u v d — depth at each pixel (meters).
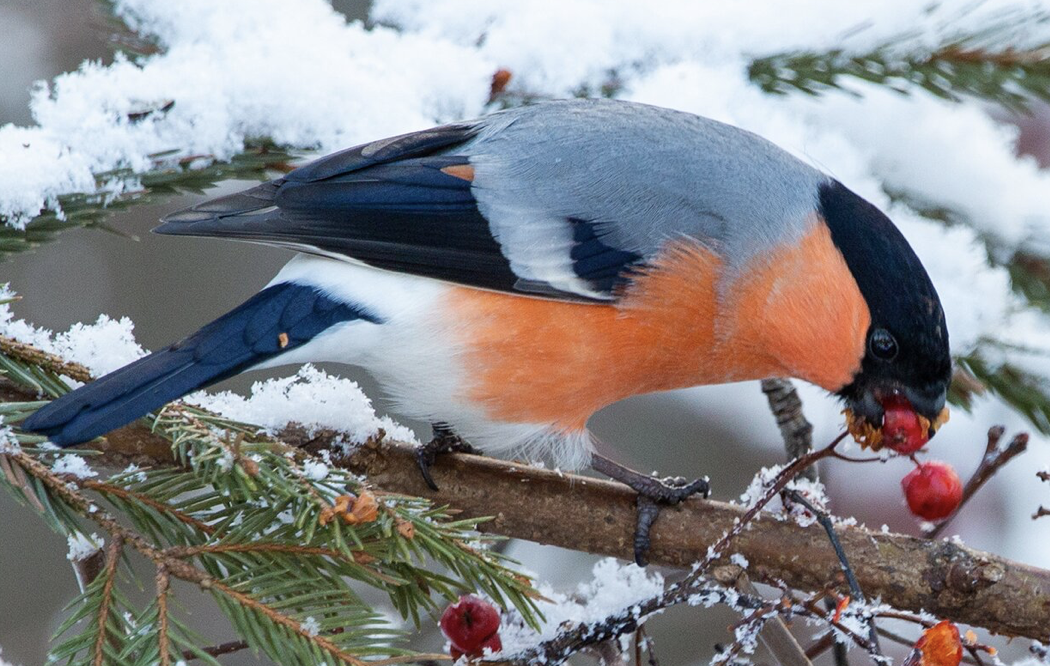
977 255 7.00
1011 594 5.38
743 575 5.60
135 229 10.20
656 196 6.28
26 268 10.04
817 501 5.80
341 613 4.54
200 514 4.81
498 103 7.27
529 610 4.92
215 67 6.51
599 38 7.29
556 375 6.11
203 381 5.32
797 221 6.28
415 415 6.16
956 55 6.48
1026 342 6.80
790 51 7.00
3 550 9.05
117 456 5.47
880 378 6.11
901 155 7.45
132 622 5.05
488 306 6.04
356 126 6.69
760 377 6.55
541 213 6.20
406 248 6.00
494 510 5.93
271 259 10.51
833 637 5.56
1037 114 8.19
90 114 6.22
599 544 5.93
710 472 9.80
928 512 5.70
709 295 6.18
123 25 6.91
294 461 4.99
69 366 5.26
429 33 7.41
